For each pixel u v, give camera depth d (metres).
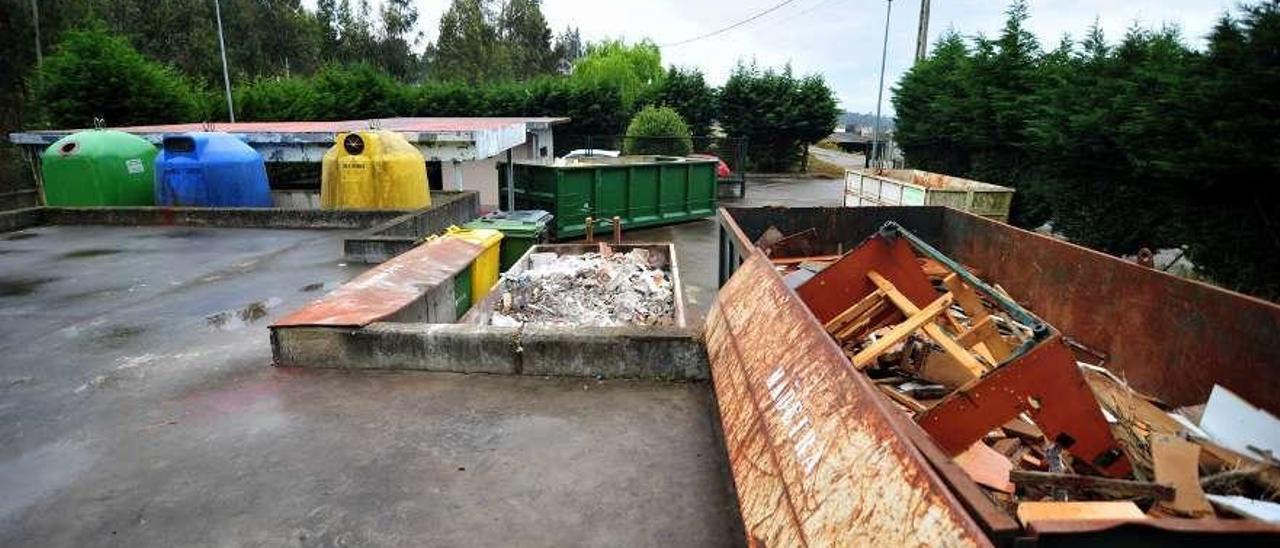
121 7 32.97
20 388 4.74
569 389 4.74
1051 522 1.76
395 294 5.85
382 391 4.67
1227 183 7.61
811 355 2.88
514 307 6.74
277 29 43.66
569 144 26.66
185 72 32.91
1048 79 13.32
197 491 3.50
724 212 7.15
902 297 4.22
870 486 2.00
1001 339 3.57
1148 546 1.77
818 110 31.77
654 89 33.03
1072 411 2.67
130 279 7.93
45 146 13.90
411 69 60.31
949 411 2.68
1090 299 4.82
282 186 17.78
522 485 3.56
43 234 10.72
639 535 3.17
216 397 4.57
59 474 3.66
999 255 6.17
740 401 3.32
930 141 18.84
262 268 8.48
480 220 9.68
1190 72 8.02
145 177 12.54
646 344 4.87
